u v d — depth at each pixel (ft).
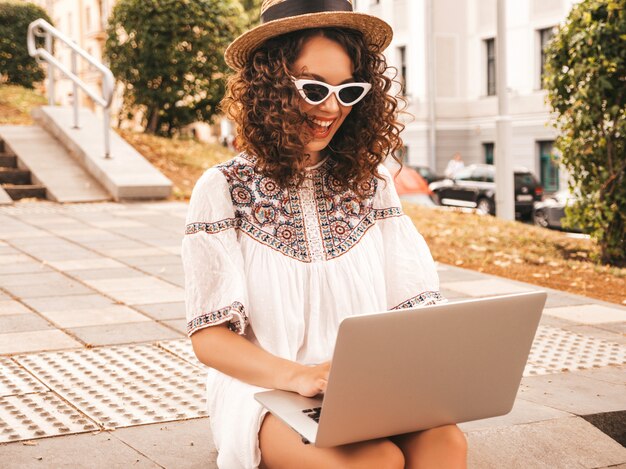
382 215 8.79
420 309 6.72
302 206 8.27
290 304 8.00
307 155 8.20
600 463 11.17
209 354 7.78
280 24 7.88
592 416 12.03
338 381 6.66
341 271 8.19
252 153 8.20
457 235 31.04
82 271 21.86
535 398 12.80
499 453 10.96
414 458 7.62
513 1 94.07
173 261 23.43
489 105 99.96
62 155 38.29
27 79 63.98
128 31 48.67
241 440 7.68
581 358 15.26
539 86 91.30
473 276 23.85
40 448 10.16
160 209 33.42
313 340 8.03
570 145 29.50
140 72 49.11
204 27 49.03
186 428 10.94
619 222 28.63
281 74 7.96
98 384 12.78
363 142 8.45
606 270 26.00
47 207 33.06
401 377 6.93
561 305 20.12
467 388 7.39
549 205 58.59
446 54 102.37
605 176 28.30
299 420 7.06
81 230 28.25
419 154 104.01
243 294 7.80
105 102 36.58
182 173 41.42
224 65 49.83
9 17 63.21
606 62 27.37
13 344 15.02
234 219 8.09
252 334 8.19
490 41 100.27
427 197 59.21
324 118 8.10
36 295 19.11
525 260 27.40
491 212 71.10
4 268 22.08
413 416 7.27
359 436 7.06
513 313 7.23
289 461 7.38
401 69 106.93
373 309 8.25
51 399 12.02
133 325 16.55
